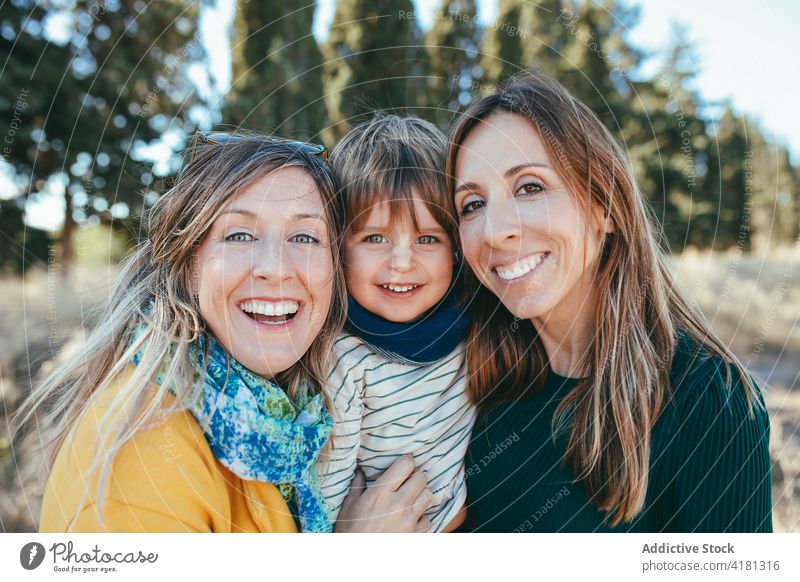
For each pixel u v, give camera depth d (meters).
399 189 0.87
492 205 0.84
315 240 0.79
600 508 0.85
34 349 1.82
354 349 0.89
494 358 0.92
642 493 0.81
